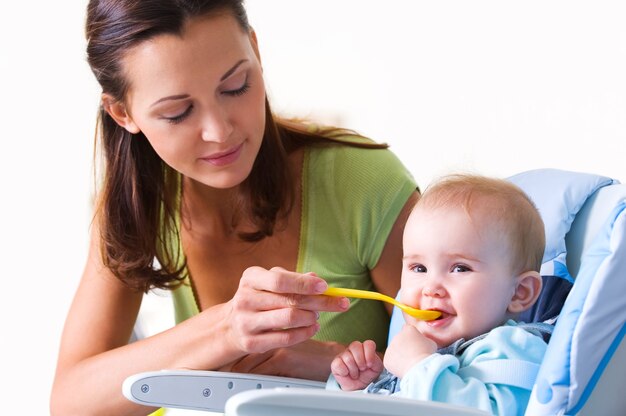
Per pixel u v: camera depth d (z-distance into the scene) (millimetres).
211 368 1672
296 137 1977
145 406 1788
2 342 3346
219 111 1612
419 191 1993
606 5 3115
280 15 3555
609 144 3125
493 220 1562
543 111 3219
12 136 3551
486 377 1432
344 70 3492
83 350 1897
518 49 3250
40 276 3479
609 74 3131
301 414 1177
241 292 1567
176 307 2088
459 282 1551
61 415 1813
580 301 1321
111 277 1930
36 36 3549
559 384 1317
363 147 1979
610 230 1339
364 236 1937
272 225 1921
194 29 1565
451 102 3342
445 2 3336
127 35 1593
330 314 1952
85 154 3537
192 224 1957
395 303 1551
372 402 1192
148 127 1662
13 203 3527
